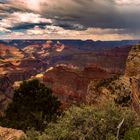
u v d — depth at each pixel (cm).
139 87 2308
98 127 1159
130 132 997
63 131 1155
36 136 1386
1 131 1538
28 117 2439
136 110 2155
